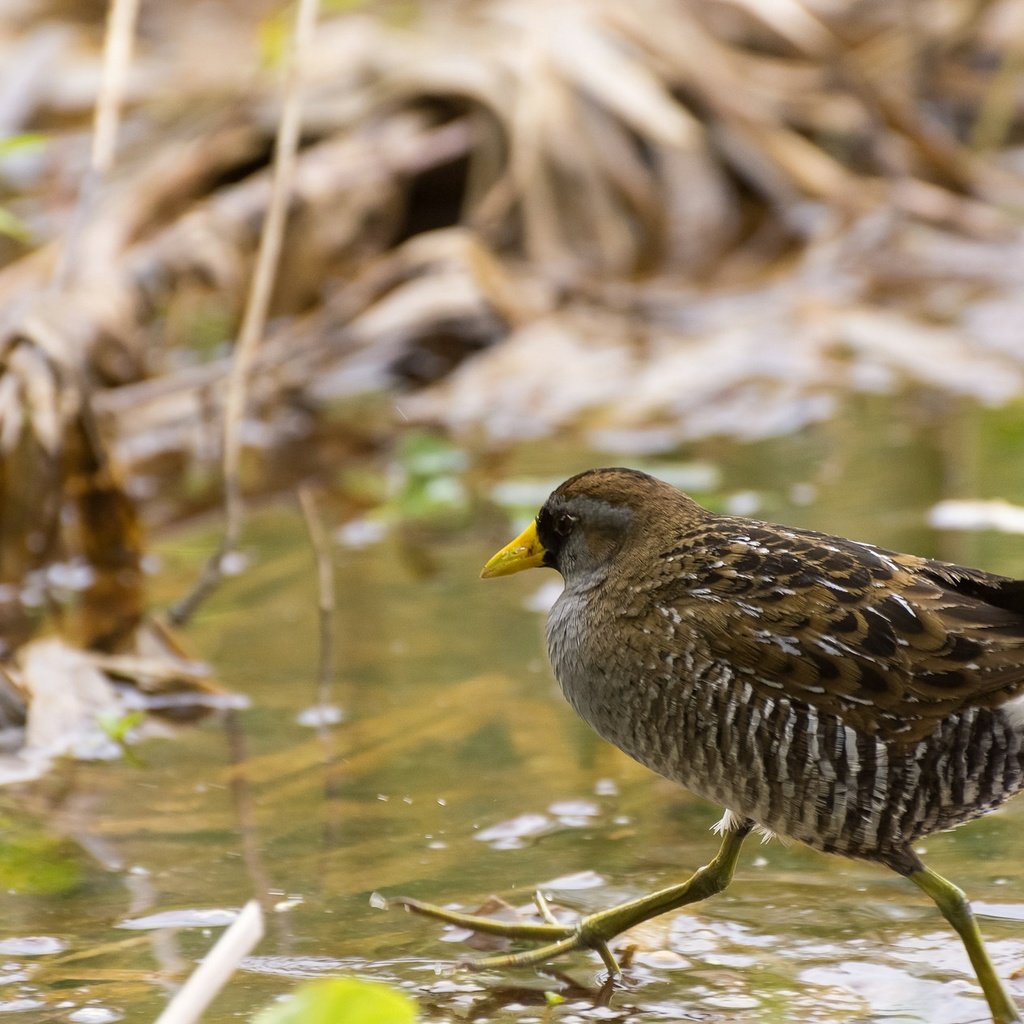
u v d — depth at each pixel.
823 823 6.67
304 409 13.14
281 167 10.75
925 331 13.62
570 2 15.71
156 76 16.56
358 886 7.27
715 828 7.02
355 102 15.20
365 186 14.59
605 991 6.50
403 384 13.48
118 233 13.91
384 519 11.49
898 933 6.87
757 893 7.25
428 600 10.26
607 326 13.77
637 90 15.12
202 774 8.34
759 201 15.42
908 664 6.48
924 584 6.69
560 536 7.34
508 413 12.85
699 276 14.57
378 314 13.55
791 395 12.84
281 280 14.07
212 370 12.88
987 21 16.61
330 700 9.02
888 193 15.30
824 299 14.13
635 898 7.14
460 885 7.26
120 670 9.21
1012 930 6.84
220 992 6.40
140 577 10.73
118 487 10.80
